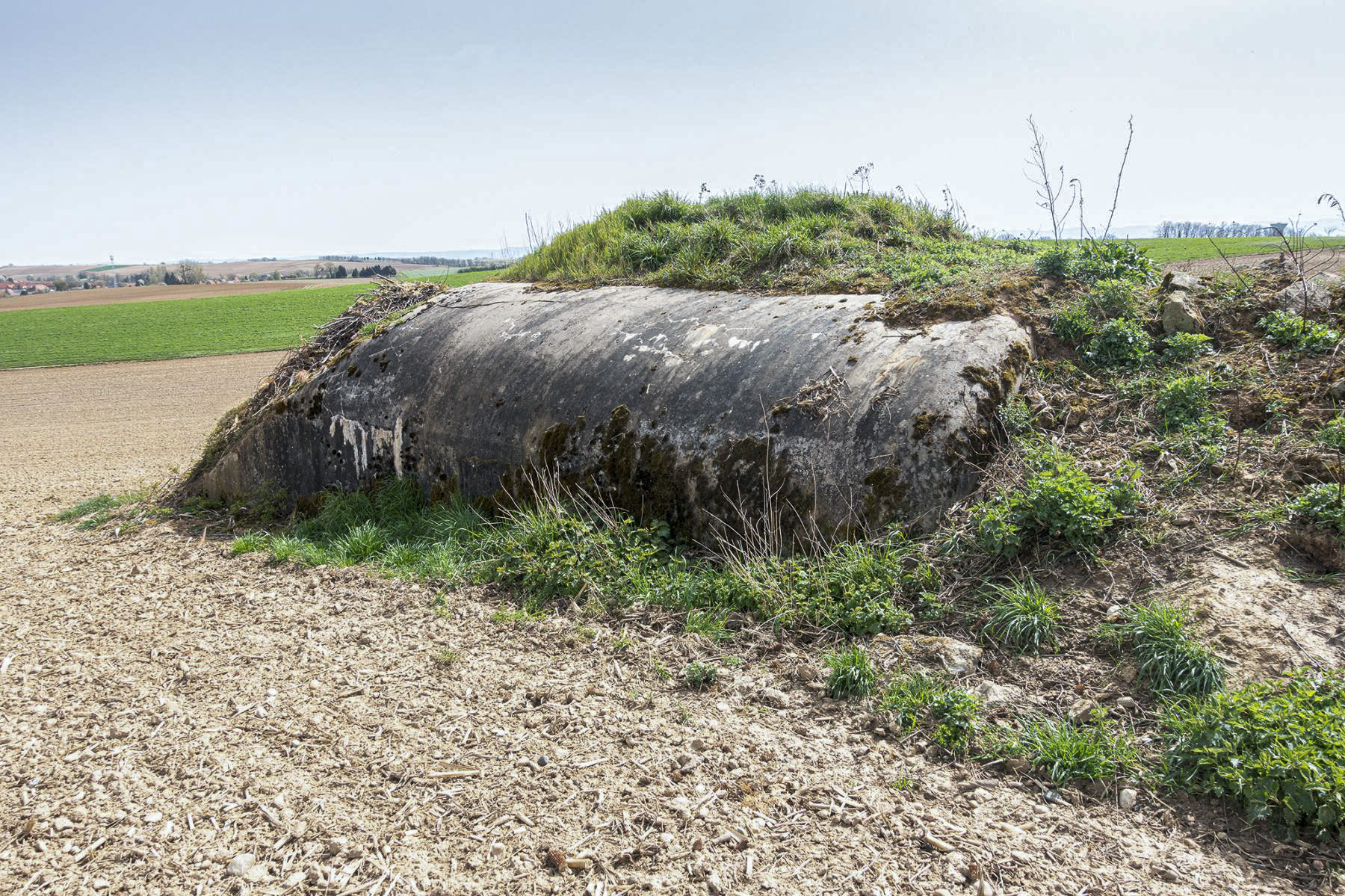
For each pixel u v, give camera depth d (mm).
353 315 8211
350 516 6488
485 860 2816
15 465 11992
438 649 4402
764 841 2838
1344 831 2631
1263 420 4508
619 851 2822
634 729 3551
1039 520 4156
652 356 5828
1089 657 3582
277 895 2693
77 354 28172
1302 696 2969
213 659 4504
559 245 9211
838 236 7461
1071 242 6699
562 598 4844
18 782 3430
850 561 4355
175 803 3217
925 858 2717
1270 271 5871
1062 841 2768
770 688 3770
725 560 4863
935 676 3656
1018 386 4863
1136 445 4516
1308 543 3729
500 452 6066
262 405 7816
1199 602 3592
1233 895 2502
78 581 5934
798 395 5031
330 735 3646
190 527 7039
